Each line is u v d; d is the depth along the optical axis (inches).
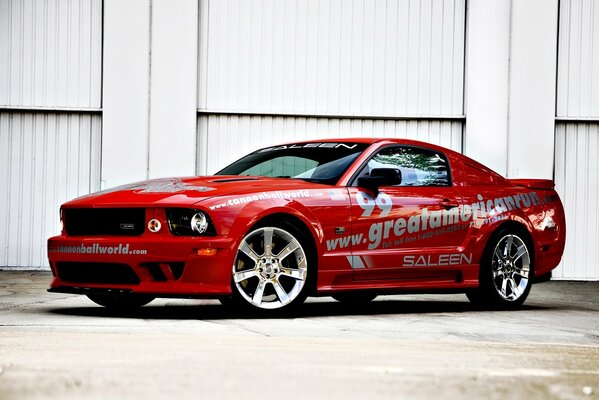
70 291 246.2
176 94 458.3
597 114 475.2
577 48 475.2
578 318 269.3
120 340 175.5
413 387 124.0
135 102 456.8
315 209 250.1
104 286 239.1
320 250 250.5
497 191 298.8
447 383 128.7
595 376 141.5
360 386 123.7
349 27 472.1
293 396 114.1
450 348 177.0
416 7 474.0
